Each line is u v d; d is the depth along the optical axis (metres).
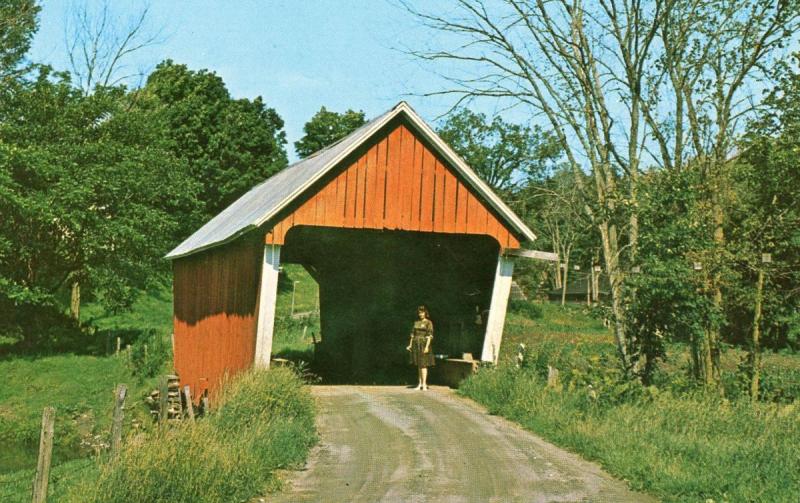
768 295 15.59
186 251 24.39
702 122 16.30
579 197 18.28
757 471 9.02
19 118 36.75
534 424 12.79
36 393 28.25
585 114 17.45
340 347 25.48
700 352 15.82
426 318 18.56
